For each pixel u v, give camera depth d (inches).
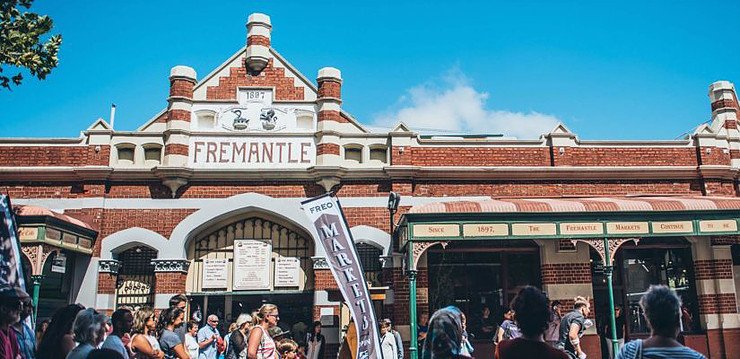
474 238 561.0
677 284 675.4
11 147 659.4
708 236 630.5
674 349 151.9
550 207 571.2
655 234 571.5
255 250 667.4
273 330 321.1
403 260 637.3
